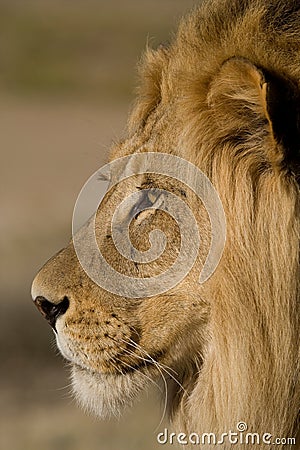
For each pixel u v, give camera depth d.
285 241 7.43
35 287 8.63
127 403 8.50
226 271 7.75
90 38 95.81
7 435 15.87
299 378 7.69
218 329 7.91
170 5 112.06
